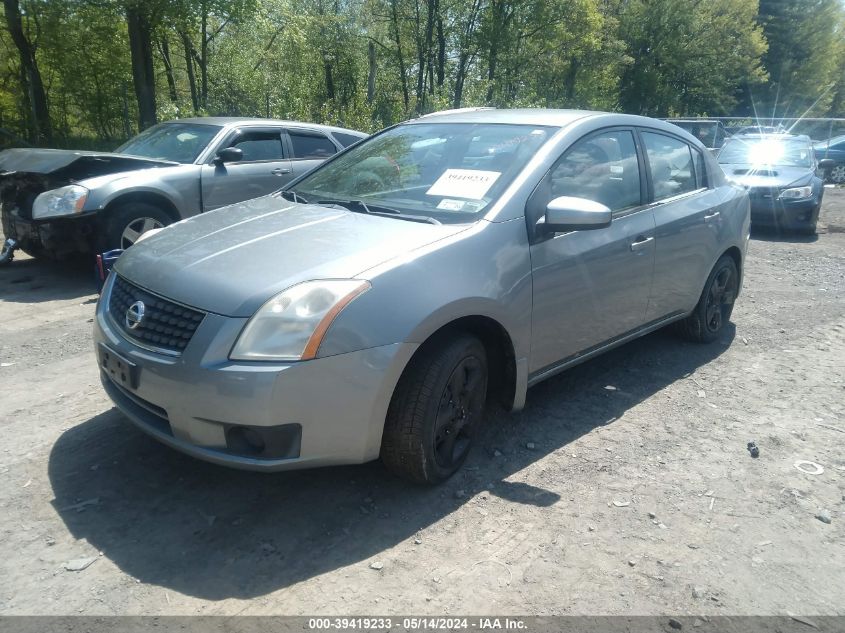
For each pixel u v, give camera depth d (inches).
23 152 269.4
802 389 176.2
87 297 245.3
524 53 1253.1
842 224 474.0
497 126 154.7
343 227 125.7
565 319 141.5
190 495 119.3
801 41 1934.1
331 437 104.7
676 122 746.8
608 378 180.2
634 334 168.9
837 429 153.6
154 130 312.5
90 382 167.3
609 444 143.0
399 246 116.1
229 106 838.5
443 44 1275.8
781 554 108.0
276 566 101.5
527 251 130.0
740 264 211.3
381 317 106.1
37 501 116.0
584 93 1424.7
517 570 101.9
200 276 110.9
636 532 112.2
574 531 112.0
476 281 119.0
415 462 115.8
